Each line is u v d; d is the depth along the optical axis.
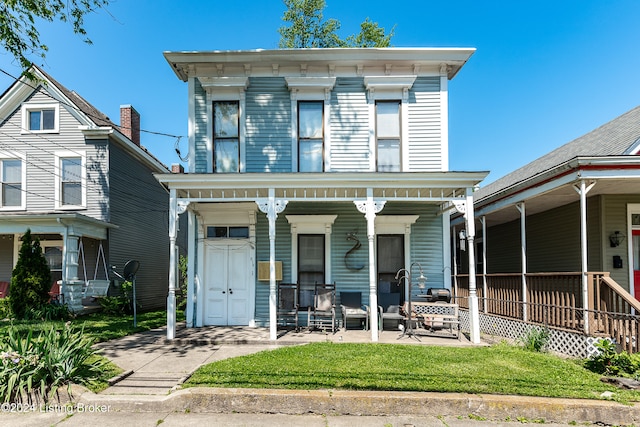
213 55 9.48
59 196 13.28
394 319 8.86
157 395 4.70
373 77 9.58
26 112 13.59
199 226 9.55
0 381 4.65
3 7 8.01
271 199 7.93
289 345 7.45
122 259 14.07
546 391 4.62
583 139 11.66
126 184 14.52
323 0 20.17
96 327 9.46
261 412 4.46
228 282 9.52
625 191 8.20
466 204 7.88
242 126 9.70
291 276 9.48
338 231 9.59
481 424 4.21
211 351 6.96
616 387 4.88
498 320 8.74
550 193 8.09
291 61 9.63
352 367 5.39
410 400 4.43
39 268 10.77
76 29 8.84
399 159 9.66
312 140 9.76
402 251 9.59
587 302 6.31
